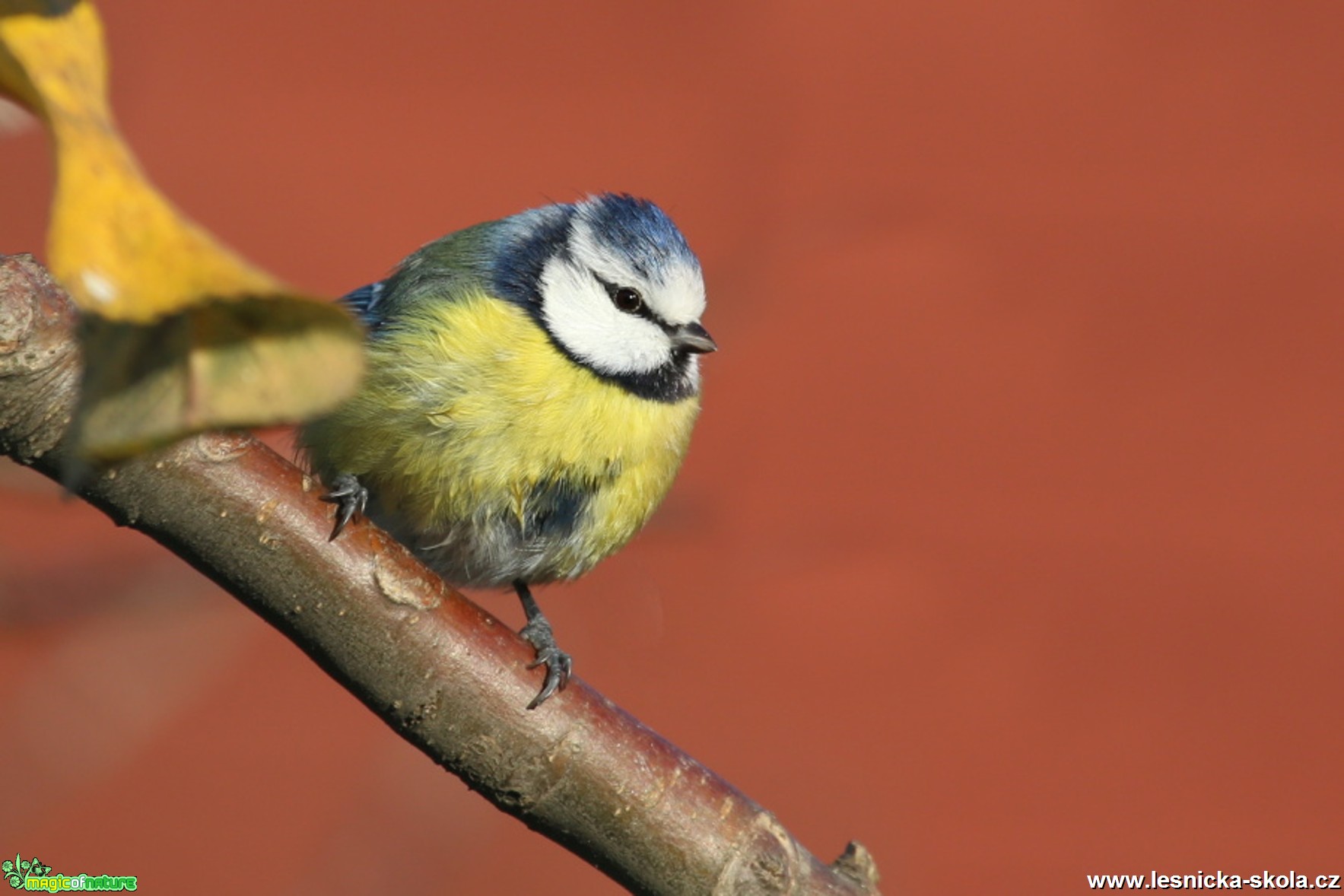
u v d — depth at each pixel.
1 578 3.19
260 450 3.06
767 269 3.51
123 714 3.21
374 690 3.07
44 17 1.38
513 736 3.07
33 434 3.01
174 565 3.20
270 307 1.29
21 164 3.28
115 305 1.22
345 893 3.23
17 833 3.21
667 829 3.07
